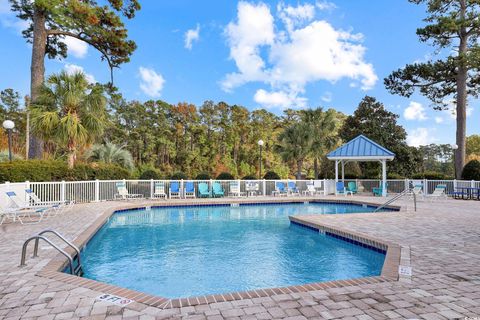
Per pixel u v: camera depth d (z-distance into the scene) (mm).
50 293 3688
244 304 3369
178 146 48375
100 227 8750
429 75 21609
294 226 10320
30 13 18062
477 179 18562
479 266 4715
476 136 45844
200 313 3150
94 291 3760
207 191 17797
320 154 23172
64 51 20141
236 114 52469
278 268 6105
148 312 3178
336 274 5758
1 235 7164
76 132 13742
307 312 3156
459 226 8391
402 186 20047
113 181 15773
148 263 6430
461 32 20547
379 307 3268
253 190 18641
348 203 16266
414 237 6918
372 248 6621
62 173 14086
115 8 19031
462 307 3264
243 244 8039
